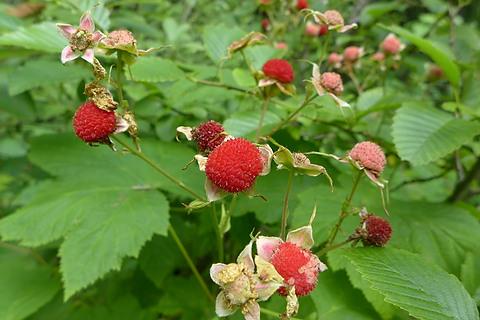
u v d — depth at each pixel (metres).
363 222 0.15
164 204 0.20
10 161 0.32
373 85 0.33
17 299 0.21
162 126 0.25
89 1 0.25
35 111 0.27
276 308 0.18
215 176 0.13
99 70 0.14
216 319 0.16
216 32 0.25
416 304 0.13
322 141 0.26
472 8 0.45
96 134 0.14
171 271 0.24
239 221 0.23
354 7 0.40
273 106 0.22
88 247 0.18
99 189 0.21
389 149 0.24
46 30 0.23
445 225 0.19
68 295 0.17
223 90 0.23
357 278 0.17
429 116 0.20
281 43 0.30
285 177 0.22
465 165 0.28
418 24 0.42
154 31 0.32
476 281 0.17
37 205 0.20
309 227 0.13
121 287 0.25
